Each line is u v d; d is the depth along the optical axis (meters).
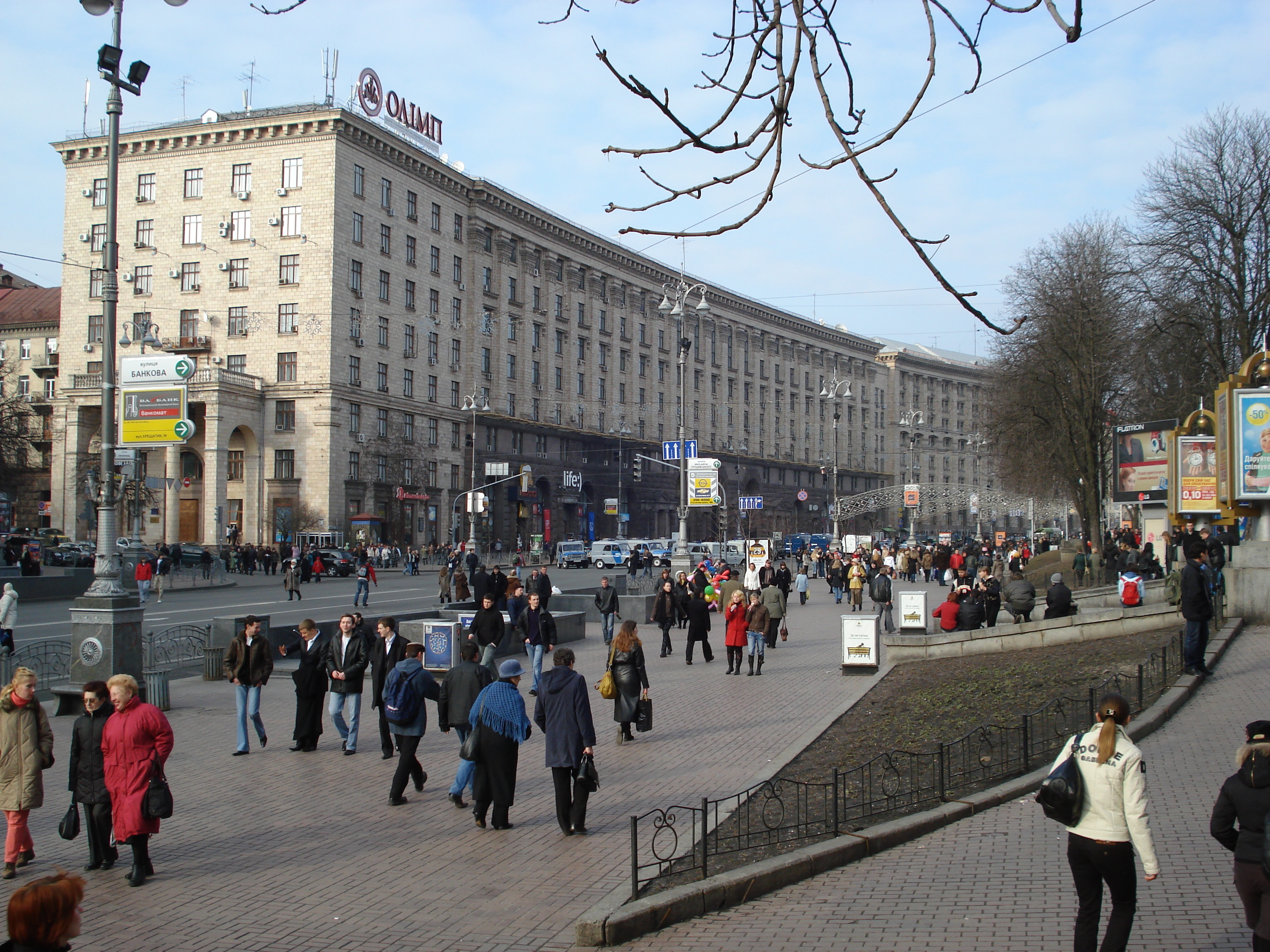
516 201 80.38
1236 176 35.62
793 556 85.06
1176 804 9.73
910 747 12.75
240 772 12.41
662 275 98.62
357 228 66.69
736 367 108.88
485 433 78.12
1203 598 15.16
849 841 8.80
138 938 7.28
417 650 11.11
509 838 9.61
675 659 23.66
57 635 26.44
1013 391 47.19
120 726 8.47
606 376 91.69
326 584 49.84
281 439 65.12
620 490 90.38
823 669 20.94
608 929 7.03
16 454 60.03
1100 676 16.14
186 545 57.66
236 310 66.25
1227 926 6.91
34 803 8.63
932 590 47.34
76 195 70.00
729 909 7.72
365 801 11.05
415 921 7.53
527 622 20.16
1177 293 36.53
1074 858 5.98
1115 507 66.75
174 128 66.94
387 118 71.06
